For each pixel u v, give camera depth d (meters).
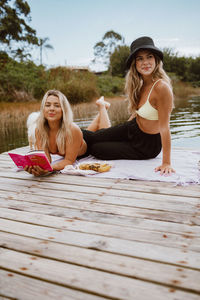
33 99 18.84
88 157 3.62
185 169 2.79
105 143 3.34
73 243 1.53
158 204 2.01
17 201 2.21
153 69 2.75
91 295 1.13
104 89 22.02
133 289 1.15
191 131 5.87
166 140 2.69
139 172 2.78
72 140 2.98
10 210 2.03
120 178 2.66
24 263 1.37
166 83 2.65
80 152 3.45
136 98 3.07
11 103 16.72
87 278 1.23
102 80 23.59
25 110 12.32
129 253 1.41
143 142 3.18
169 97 2.60
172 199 2.09
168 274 1.23
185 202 2.02
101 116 4.02
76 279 1.23
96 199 2.17
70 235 1.62
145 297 1.10
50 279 1.24
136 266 1.30
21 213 1.97
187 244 1.46
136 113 3.08
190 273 1.23
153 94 2.73
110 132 3.36
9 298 1.13
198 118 7.93
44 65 21.80
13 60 22.38
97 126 4.10
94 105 14.54
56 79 18.77
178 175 2.59
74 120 9.27
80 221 1.80
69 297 1.12
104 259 1.37
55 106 2.83
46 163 2.71
